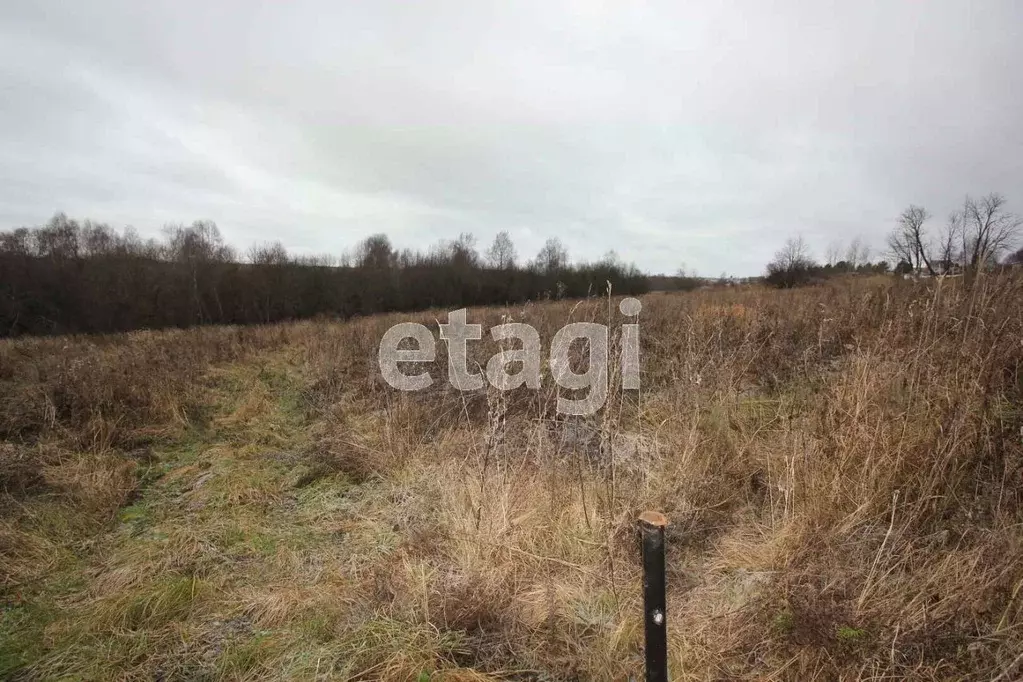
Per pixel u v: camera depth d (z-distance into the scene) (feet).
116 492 12.71
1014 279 12.60
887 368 10.84
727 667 6.36
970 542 7.59
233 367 29.89
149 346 31.50
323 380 23.56
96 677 6.98
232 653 7.30
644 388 17.06
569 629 7.31
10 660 7.34
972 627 6.26
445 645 6.98
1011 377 10.64
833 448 9.83
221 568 9.60
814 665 6.13
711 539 9.23
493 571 8.34
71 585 9.23
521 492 10.60
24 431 16.84
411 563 8.94
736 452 11.39
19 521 11.20
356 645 7.15
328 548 10.16
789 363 16.10
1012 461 8.43
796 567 7.81
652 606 4.67
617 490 10.47
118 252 71.51
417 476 12.85
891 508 8.38
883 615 6.51
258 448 16.17
